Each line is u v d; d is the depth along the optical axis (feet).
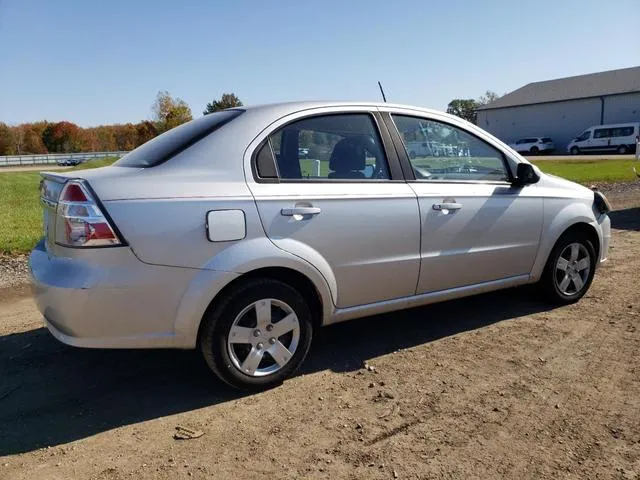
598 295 17.29
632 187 49.70
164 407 10.78
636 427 9.70
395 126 13.06
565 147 164.66
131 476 8.61
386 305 12.75
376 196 12.10
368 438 9.52
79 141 266.77
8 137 252.62
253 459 8.99
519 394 10.96
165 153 11.00
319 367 12.46
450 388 11.27
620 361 12.37
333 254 11.58
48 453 9.27
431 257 13.02
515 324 14.88
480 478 8.39
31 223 34.04
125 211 9.73
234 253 10.42
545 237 15.16
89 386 11.74
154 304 10.02
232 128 11.21
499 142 14.80
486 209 13.87
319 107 12.19
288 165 11.45
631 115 149.07
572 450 9.05
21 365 12.84
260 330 11.04
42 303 10.35
